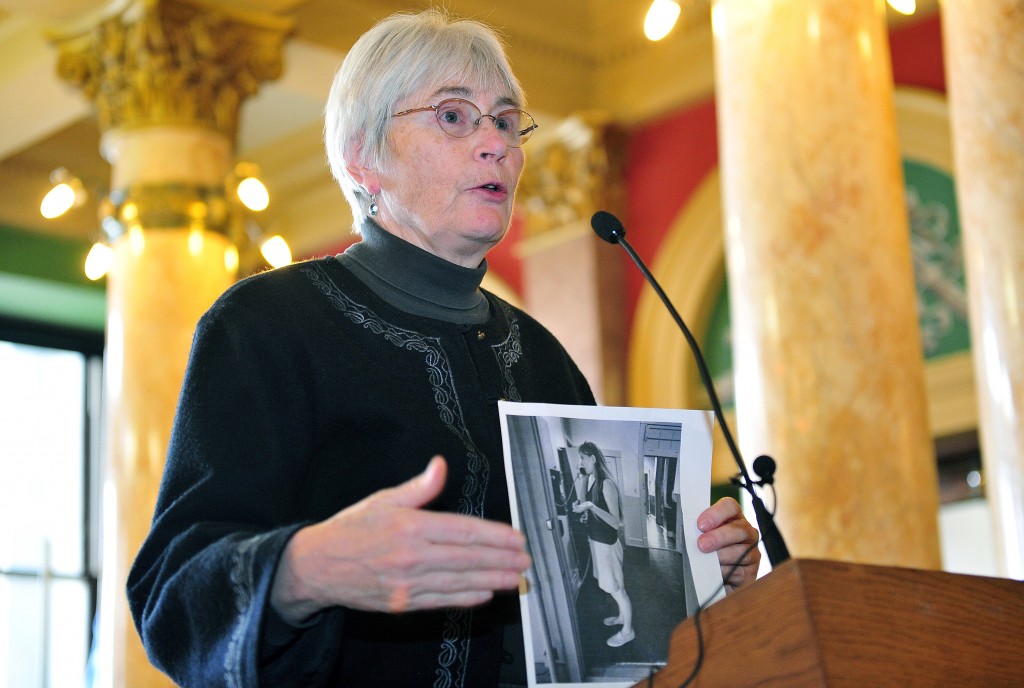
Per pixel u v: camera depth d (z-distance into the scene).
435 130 2.07
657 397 9.46
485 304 2.17
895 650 1.43
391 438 1.89
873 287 4.59
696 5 8.98
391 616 1.83
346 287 2.01
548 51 9.38
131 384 6.94
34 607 11.11
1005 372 4.09
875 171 4.72
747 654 1.46
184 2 7.42
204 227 7.25
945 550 8.52
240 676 1.55
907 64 8.66
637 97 9.53
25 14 7.62
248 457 1.78
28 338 11.51
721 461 9.15
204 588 1.59
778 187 4.71
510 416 1.81
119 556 6.75
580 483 1.80
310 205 11.17
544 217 9.90
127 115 7.40
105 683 6.62
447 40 2.12
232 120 7.61
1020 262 4.12
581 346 9.59
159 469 6.85
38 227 10.66
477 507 1.91
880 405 4.49
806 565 1.42
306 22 7.96
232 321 1.88
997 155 4.23
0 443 11.27
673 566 1.78
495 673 1.87
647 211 9.66
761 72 4.82
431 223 2.05
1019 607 1.53
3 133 9.24
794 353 4.56
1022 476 4.00
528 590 1.72
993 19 4.30
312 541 1.51
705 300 9.44
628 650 1.71
